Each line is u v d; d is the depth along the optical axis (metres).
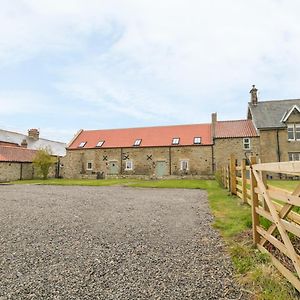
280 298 3.11
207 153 32.03
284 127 29.55
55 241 5.73
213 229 6.54
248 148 30.73
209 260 4.52
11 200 12.27
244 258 4.45
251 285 3.55
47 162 33.56
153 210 9.37
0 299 3.33
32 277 3.96
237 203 10.25
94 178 33.84
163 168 33.41
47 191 16.89
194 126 36.56
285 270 3.54
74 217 8.24
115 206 10.35
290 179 26.88
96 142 37.50
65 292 3.48
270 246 4.70
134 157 34.56
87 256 4.81
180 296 3.33
